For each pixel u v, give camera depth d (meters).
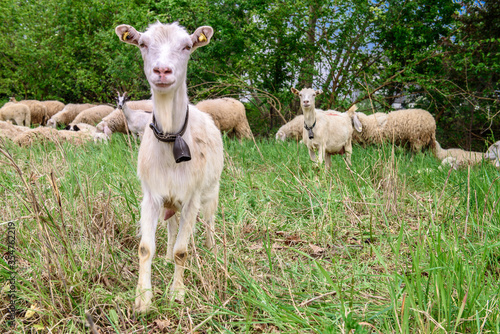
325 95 13.68
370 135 10.88
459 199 4.64
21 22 20.97
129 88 17.80
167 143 2.71
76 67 19.67
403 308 2.08
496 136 13.85
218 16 13.12
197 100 13.43
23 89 23.59
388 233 3.47
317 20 13.64
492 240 3.39
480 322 2.24
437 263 2.51
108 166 5.11
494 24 13.10
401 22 13.48
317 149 7.87
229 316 2.59
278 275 3.15
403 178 5.38
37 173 4.36
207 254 3.26
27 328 2.40
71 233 3.47
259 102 14.64
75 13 18.14
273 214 4.50
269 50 14.22
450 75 13.29
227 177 5.45
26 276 2.83
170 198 2.83
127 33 2.68
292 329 2.24
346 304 2.61
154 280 3.08
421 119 10.62
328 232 4.06
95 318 2.51
